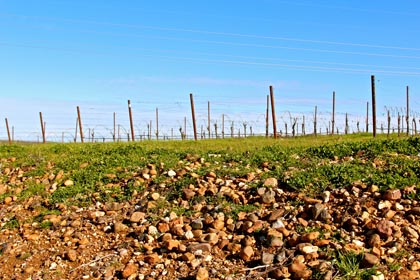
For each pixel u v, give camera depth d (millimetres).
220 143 13477
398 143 8320
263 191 6160
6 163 9359
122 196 6809
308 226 5215
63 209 6547
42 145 12352
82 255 5227
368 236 4879
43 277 4781
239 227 5375
